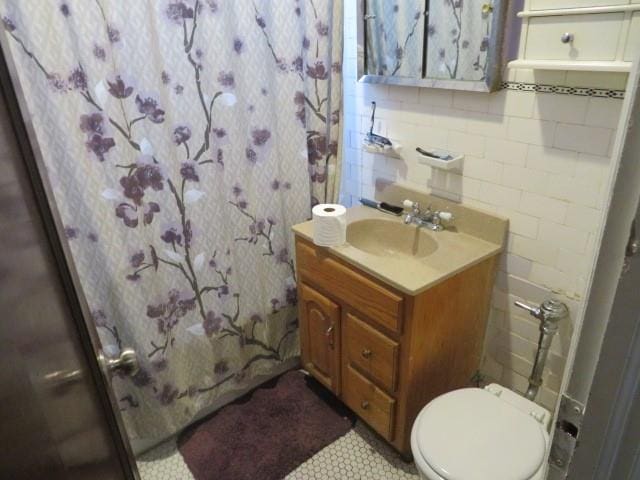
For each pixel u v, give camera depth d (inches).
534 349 64.5
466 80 59.0
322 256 66.8
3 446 17.2
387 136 74.6
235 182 68.0
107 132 54.6
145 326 64.4
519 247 61.8
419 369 60.9
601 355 18.7
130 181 57.8
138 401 68.7
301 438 73.1
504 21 53.1
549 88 52.6
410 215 71.5
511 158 58.9
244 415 77.7
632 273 16.8
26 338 20.4
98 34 51.1
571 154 53.1
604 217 17.3
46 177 27.3
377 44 68.6
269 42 64.7
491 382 72.1
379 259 60.8
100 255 58.8
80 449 26.0
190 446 72.7
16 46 47.7
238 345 77.8
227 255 70.6
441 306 58.9
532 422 53.8
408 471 67.6
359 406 71.0
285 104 69.2
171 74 57.6
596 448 20.4
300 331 79.7
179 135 60.4
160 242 62.9
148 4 53.3
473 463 49.2
